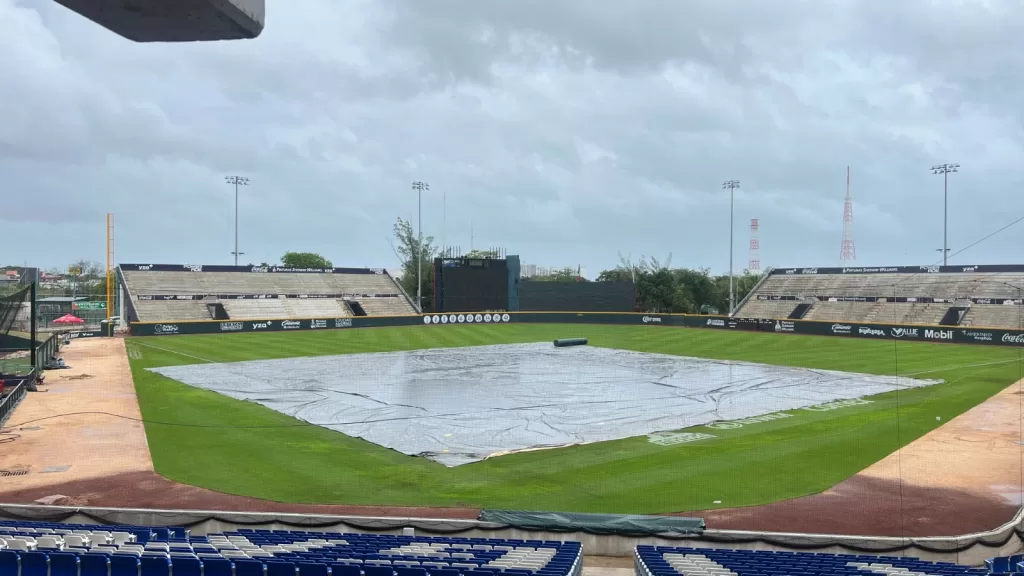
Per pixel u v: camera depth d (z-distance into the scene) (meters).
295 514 16.91
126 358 48.75
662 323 78.75
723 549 15.30
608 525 16.02
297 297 81.81
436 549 13.35
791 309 80.31
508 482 20.48
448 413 29.94
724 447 24.48
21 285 58.47
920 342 59.66
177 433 26.39
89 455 23.31
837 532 16.72
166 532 13.68
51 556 9.33
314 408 30.95
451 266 77.50
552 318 80.56
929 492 19.61
